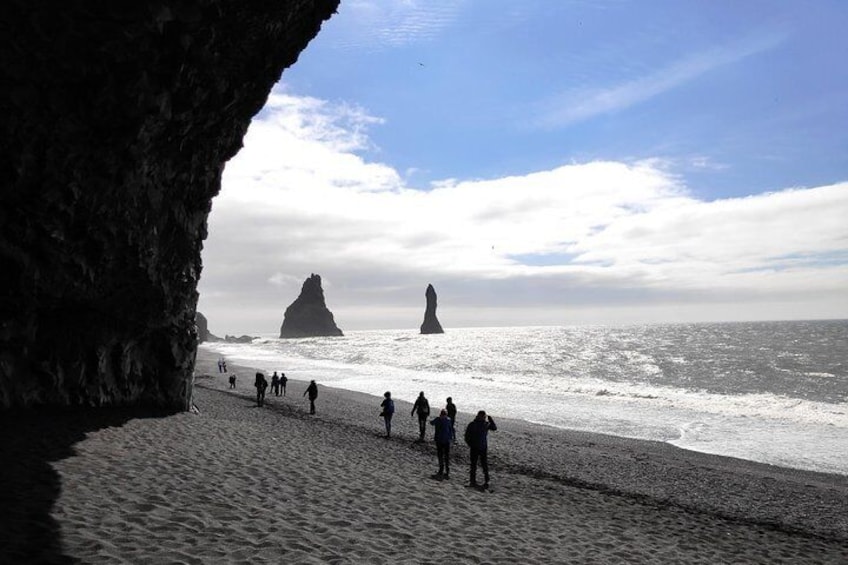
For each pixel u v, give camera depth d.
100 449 11.77
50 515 7.41
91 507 8.02
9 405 13.80
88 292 15.44
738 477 18.39
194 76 15.69
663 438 27.53
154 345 19.39
